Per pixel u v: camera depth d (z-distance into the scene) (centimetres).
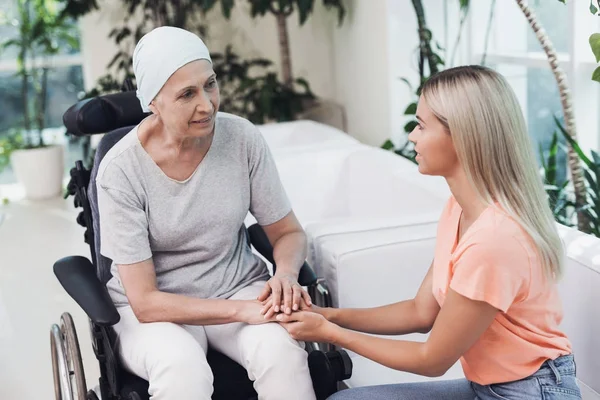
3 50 519
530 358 153
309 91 453
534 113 346
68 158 561
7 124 546
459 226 163
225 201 194
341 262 210
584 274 193
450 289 151
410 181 269
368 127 418
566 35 318
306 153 315
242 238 208
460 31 346
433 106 152
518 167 150
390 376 210
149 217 191
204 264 197
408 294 216
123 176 187
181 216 191
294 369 177
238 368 191
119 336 188
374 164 297
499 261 146
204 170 191
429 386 170
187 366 173
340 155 315
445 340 153
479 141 148
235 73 460
